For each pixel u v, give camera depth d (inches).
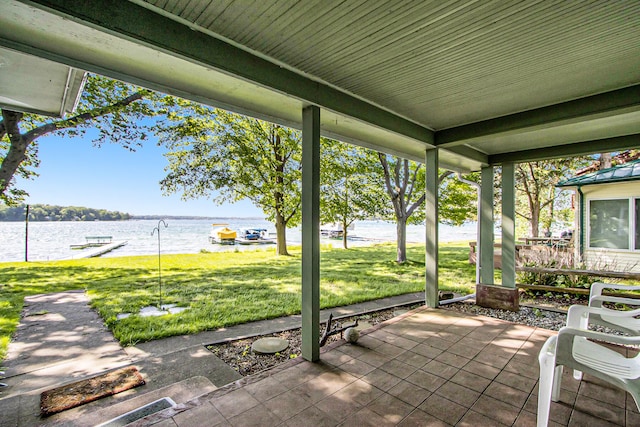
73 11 58.8
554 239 409.7
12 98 110.8
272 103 112.1
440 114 136.6
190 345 133.6
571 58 88.0
